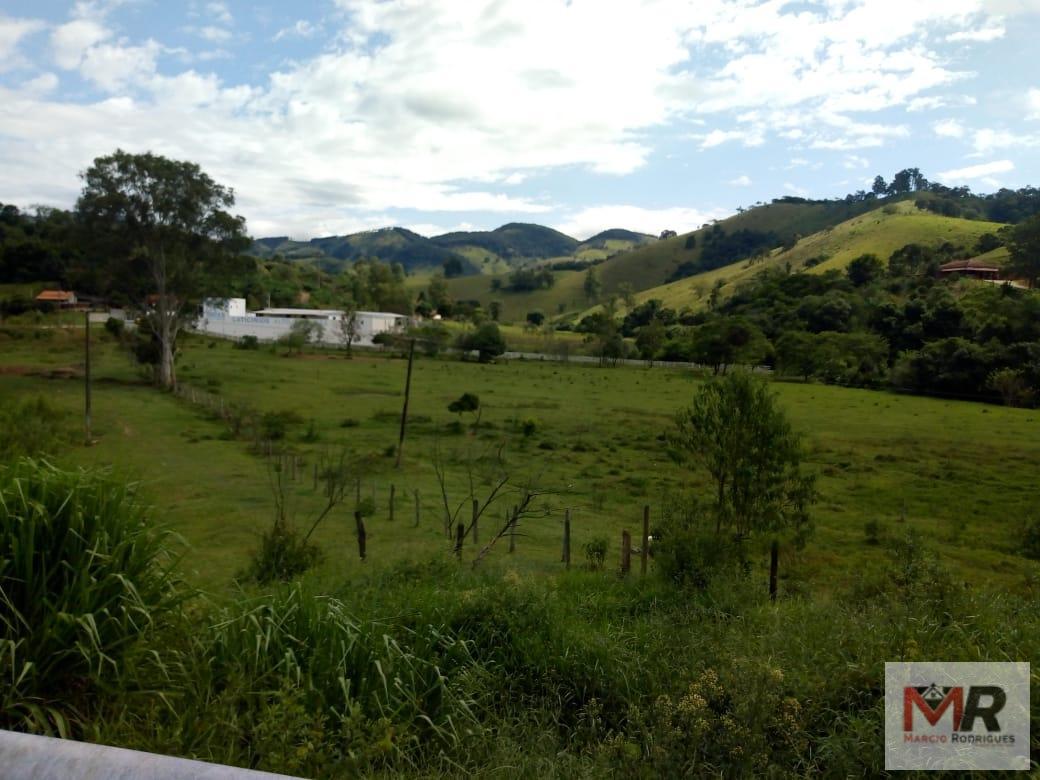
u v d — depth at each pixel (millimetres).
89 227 50250
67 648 3553
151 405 45656
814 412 57156
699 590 9297
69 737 3268
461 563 11938
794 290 113812
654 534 11539
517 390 65625
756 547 11602
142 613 3869
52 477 4012
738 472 11734
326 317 111188
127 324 86688
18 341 76500
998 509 26234
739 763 3896
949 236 147625
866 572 11164
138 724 3490
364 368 78625
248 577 12469
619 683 5207
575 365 97312
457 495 25812
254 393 55906
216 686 4031
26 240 105812
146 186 49656
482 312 147500
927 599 6953
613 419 49531
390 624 5457
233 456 31438
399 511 22812
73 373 58812
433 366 85000
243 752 3465
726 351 84688
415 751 4098
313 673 4258
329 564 13484
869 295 104875
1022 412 58625
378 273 145750
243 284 128875
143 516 4379
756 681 4445
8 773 1901
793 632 6133
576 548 18359
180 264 52656
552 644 5738
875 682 4820
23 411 30578
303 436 38062
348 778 3398
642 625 6812
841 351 80938
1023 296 80000
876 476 33000
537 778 3801
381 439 38500
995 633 5754
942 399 68375
